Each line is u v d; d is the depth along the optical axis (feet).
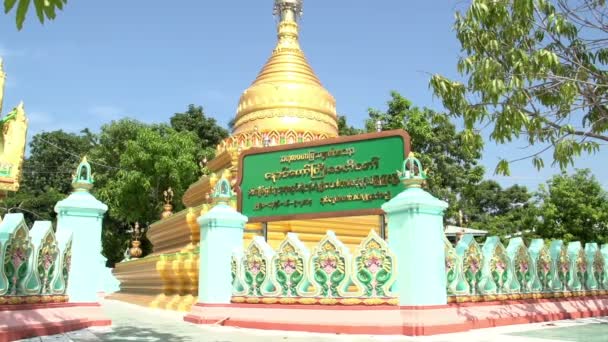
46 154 200.13
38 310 38.17
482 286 42.93
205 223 48.75
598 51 51.06
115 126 157.48
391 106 115.85
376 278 38.93
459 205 124.57
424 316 36.52
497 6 43.80
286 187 58.18
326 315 39.81
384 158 53.83
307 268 41.78
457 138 122.83
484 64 43.09
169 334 38.83
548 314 46.39
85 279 43.91
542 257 50.26
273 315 42.37
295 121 87.71
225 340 35.27
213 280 46.80
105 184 155.02
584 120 53.26
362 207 53.67
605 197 94.02
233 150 76.69
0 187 67.92
